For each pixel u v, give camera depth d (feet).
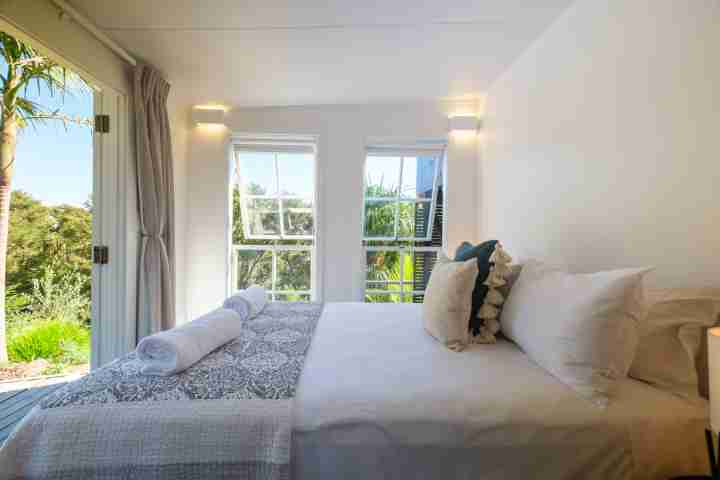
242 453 2.87
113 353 7.23
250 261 11.18
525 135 7.55
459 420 3.04
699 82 3.80
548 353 3.69
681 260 4.02
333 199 10.41
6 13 4.72
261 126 10.30
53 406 3.01
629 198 4.73
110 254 7.24
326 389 3.32
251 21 6.35
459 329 4.69
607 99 5.13
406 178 11.19
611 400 3.22
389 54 7.58
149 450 2.85
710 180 3.72
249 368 3.75
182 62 7.83
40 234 11.85
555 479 2.99
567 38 6.07
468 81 8.96
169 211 8.46
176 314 9.62
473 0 5.81
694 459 3.02
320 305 7.34
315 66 8.08
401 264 11.39
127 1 5.74
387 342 4.84
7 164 10.48
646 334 3.57
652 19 4.36
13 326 11.48
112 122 7.25
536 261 5.13
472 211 10.46
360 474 2.95
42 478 2.77
